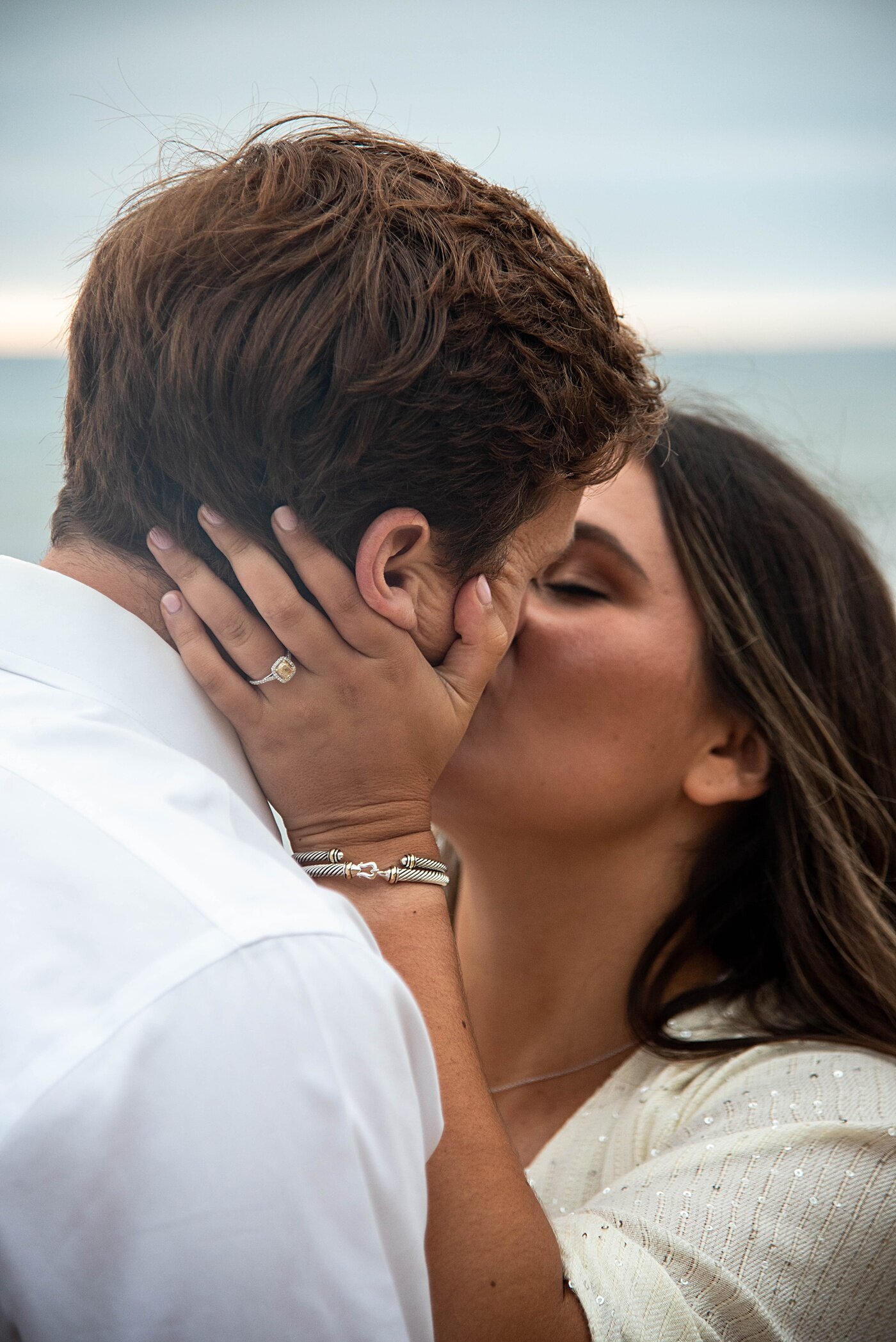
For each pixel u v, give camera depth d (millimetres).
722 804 1393
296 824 914
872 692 1456
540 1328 834
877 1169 1044
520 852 1349
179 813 693
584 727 1271
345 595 837
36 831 643
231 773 864
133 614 863
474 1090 874
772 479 1477
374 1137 646
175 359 769
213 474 797
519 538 922
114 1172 564
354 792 905
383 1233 656
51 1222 565
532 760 1275
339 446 772
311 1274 596
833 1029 1288
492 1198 833
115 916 611
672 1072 1271
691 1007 1342
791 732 1338
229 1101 584
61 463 1079
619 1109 1302
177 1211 572
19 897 616
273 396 759
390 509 813
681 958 1367
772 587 1401
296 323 752
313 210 778
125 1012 581
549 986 1411
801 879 1336
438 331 761
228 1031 591
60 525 898
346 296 750
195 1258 575
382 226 771
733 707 1341
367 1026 650
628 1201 1065
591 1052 1403
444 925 932
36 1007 583
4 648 766
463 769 1286
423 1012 880
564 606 1300
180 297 769
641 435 985
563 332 843
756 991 1360
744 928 1397
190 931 610
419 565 866
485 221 820
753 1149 1062
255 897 647
